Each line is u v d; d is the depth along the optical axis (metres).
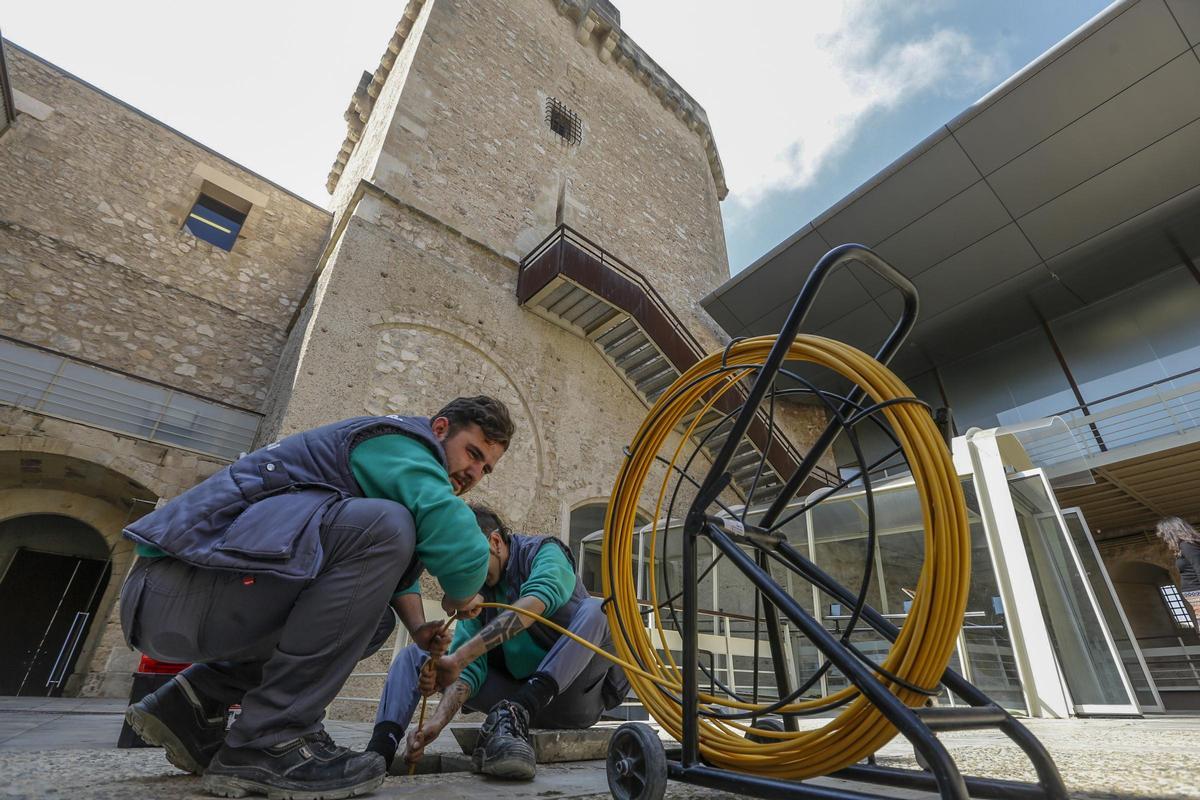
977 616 3.62
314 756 0.79
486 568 0.93
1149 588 9.43
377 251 6.34
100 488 5.80
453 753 1.40
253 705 0.79
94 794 0.73
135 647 0.84
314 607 0.81
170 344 6.37
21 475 5.57
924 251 8.12
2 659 6.30
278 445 0.94
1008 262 7.83
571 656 1.35
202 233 7.52
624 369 8.30
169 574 0.79
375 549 0.85
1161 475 6.98
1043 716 3.10
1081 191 7.14
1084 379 7.98
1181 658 7.97
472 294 7.02
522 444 6.70
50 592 6.79
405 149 7.34
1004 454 4.18
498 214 8.02
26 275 5.70
